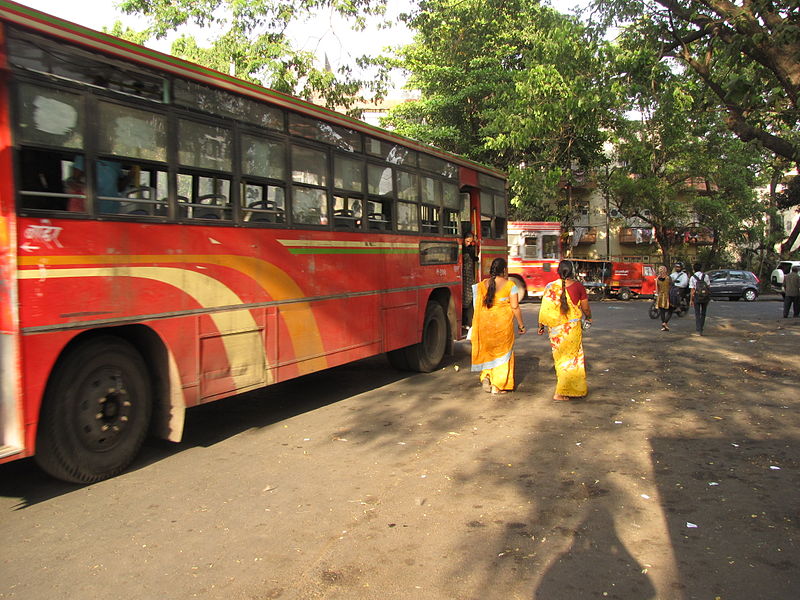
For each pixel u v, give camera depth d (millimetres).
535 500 4484
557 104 15445
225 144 5832
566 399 7785
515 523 4090
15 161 4152
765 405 7430
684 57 11227
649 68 11945
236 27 16859
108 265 4727
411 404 7660
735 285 33875
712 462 5305
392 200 8781
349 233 7738
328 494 4652
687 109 14844
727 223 35781
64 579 3391
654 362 10719
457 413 7160
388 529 4016
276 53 16625
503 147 22359
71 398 4660
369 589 3262
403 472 5137
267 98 6309
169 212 5246
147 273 5039
